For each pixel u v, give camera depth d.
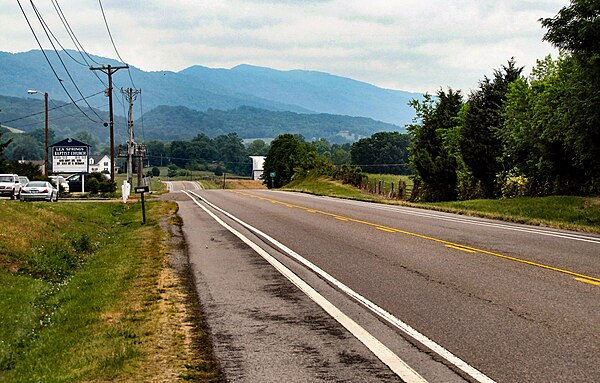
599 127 25.94
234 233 20.67
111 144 63.69
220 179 177.62
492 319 8.62
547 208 27.75
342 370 6.64
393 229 20.72
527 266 12.95
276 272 12.88
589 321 8.42
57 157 64.75
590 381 6.16
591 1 24.50
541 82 35.06
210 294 10.80
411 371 6.55
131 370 6.76
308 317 8.98
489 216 26.12
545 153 32.34
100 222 28.72
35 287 14.57
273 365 6.88
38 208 25.81
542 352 7.11
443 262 13.59
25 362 8.14
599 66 25.11
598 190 30.56
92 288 12.46
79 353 7.62
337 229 20.98
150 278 12.47
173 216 28.30
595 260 13.77
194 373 6.65
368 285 11.22
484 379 6.27
